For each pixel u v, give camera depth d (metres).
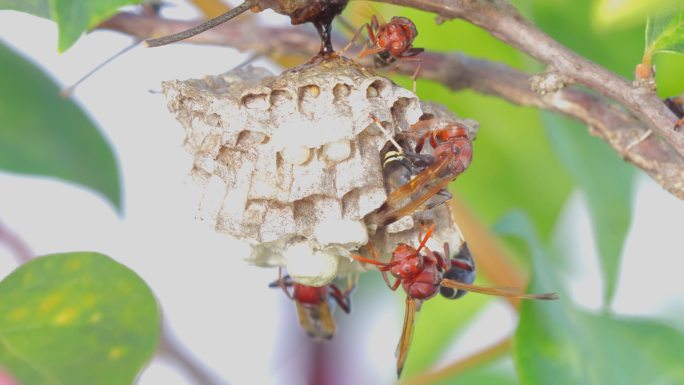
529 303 0.37
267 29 0.38
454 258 0.37
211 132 0.36
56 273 0.34
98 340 0.34
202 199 0.36
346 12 0.38
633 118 0.37
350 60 0.36
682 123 0.35
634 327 0.38
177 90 0.36
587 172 0.40
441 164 0.35
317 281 0.36
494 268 0.40
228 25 0.38
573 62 0.35
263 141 0.36
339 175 0.36
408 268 0.36
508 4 0.35
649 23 0.34
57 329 0.34
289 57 0.40
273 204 0.36
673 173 0.36
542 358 0.37
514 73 0.38
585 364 0.37
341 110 0.36
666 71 0.39
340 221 0.36
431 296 0.36
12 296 0.34
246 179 0.36
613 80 0.35
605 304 0.40
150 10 0.39
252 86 0.36
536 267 0.38
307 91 0.36
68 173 0.40
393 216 0.36
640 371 0.38
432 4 0.35
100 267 0.34
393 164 0.36
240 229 0.36
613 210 0.40
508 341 0.40
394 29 0.36
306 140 0.36
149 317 0.34
